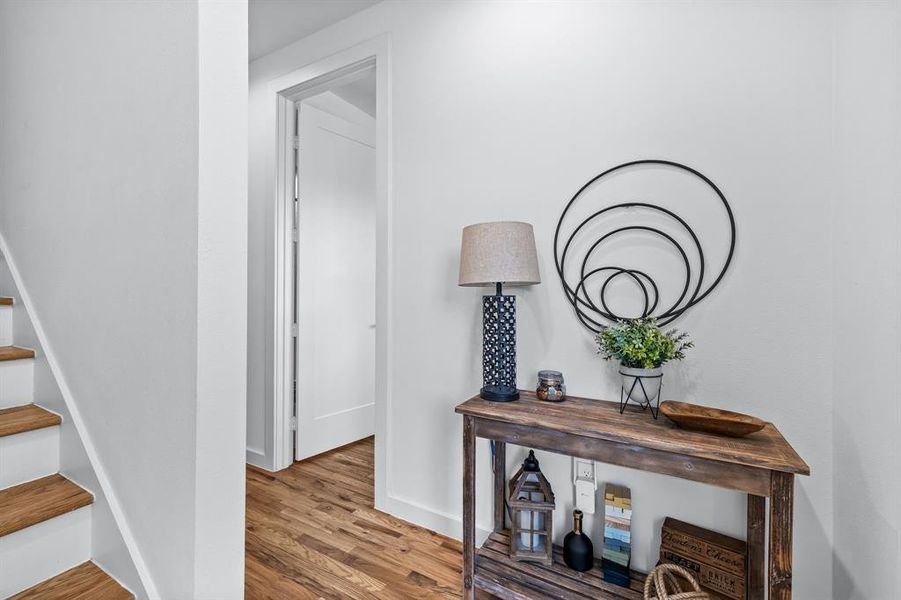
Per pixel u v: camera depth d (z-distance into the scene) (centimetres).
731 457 102
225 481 94
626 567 138
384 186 212
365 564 169
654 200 150
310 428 280
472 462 142
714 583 129
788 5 131
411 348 203
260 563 169
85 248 122
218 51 90
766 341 133
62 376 132
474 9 189
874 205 104
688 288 144
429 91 200
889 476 95
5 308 155
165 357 96
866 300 107
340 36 231
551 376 151
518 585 138
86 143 121
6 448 121
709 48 142
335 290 298
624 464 116
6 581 103
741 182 137
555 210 168
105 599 103
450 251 193
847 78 117
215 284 91
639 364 135
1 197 169
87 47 119
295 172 273
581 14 165
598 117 160
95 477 117
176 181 92
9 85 163
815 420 127
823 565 125
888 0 99
